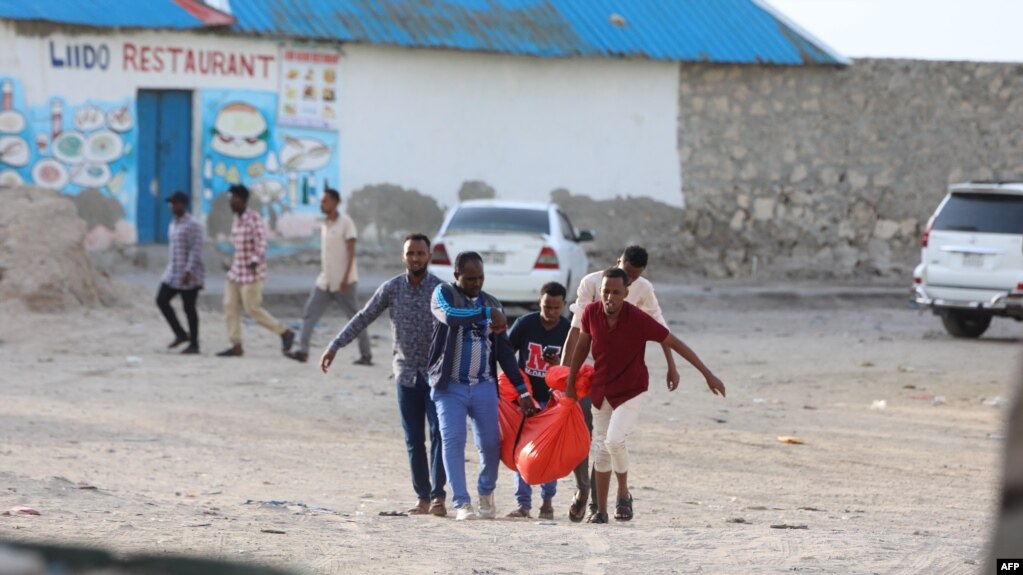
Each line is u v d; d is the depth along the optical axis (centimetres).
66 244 6469
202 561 824
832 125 10588
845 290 9769
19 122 7825
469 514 2956
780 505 3309
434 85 9400
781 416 4825
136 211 8275
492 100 9638
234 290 5806
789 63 10294
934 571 2227
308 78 8875
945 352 6819
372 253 9231
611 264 10131
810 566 2248
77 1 8012
